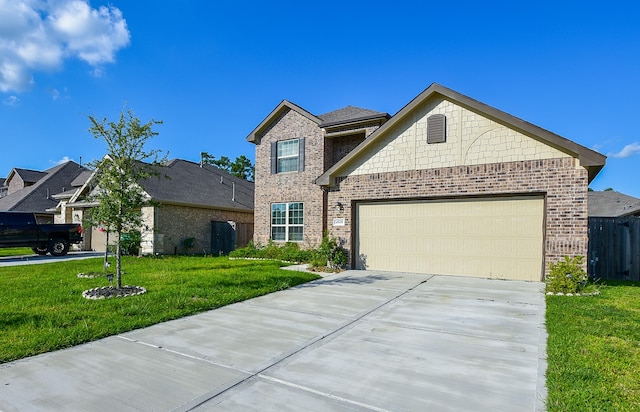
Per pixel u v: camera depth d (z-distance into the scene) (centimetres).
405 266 1161
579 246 904
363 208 1242
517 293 820
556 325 545
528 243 988
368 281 992
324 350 457
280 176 1750
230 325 572
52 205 2662
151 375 378
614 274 1112
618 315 599
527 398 327
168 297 740
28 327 533
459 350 455
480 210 1054
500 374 381
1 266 1312
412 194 1134
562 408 299
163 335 519
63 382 360
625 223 1112
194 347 468
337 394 336
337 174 1272
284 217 1731
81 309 643
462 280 999
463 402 320
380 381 364
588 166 901
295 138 1727
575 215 912
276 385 355
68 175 2947
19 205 2531
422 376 376
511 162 995
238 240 2103
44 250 1828
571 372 371
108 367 400
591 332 509
